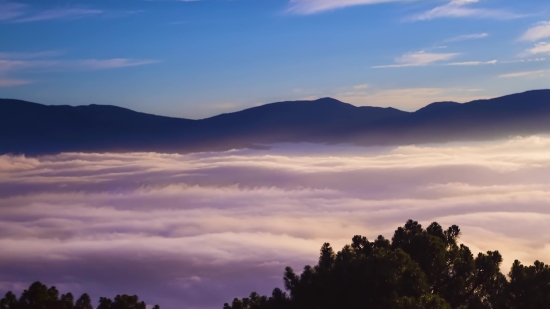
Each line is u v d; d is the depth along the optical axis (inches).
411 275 571.5
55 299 575.8
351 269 586.2
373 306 549.0
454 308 594.9
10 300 565.0
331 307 575.8
